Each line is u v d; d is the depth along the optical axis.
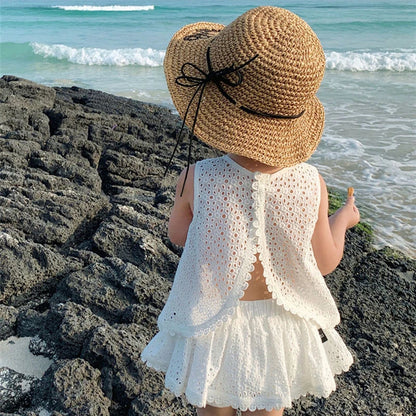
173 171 7.01
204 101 1.84
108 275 4.07
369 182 7.79
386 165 8.44
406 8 34.94
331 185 7.69
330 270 2.07
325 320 2.07
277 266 1.95
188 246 1.98
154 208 5.37
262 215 1.89
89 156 6.79
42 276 4.16
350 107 12.30
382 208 6.91
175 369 2.00
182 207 2.05
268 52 1.73
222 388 1.96
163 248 4.58
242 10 39.19
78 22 33.50
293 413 3.11
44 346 3.50
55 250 4.75
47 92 9.66
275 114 1.80
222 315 1.92
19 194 5.07
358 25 27.94
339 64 17.94
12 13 38.88
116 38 27.09
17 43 21.75
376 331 4.01
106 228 4.67
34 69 18.91
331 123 10.90
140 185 6.56
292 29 1.77
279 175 1.89
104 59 20.09
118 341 3.28
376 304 4.33
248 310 1.98
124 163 6.63
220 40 1.82
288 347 1.99
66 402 2.90
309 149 1.90
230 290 1.92
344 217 2.17
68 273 4.24
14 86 9.41
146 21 33.44
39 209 4.96
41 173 5.91
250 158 1.87
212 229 1.91
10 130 7.32
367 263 4.94
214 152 8.16
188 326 1.96
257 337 1.96
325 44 22.95
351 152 9.02
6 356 3.44
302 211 1.89
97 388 3.06
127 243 4.61
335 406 3.17
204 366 1.93
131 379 3.12
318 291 2.01
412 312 4.27
